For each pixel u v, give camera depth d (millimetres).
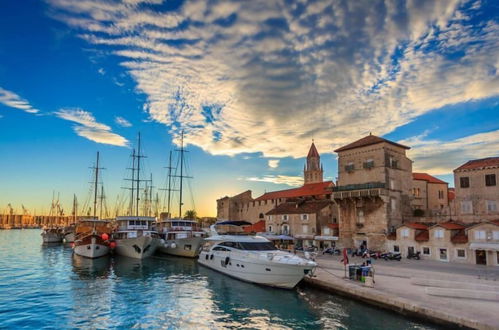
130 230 54031
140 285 30078
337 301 23812
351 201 51531
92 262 45656
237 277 32625
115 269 39562
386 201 47375
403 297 20859
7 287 28875
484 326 15797
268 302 24266
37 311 21891
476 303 19438
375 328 18422
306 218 61000
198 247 48844
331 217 61562
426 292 21812
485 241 35875
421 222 48500
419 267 33344
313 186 82375
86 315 21188
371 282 24062
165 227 59031
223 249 36156
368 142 51094
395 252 43625
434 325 17969
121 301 24531
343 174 54469
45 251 62812
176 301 24656
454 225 40844
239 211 101438
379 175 49219
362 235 49469
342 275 29297
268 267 28922
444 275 27281
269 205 88062
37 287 28922
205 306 23359
